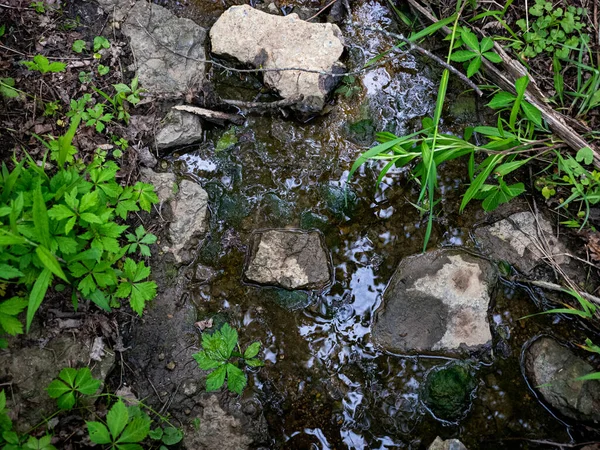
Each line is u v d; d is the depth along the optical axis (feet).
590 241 3.94
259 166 4.20
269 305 3.92
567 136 3.99
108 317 3.66
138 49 4.24
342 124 4.29
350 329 3.90
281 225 4.08
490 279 3.92
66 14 4.22
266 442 3.61
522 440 3.67
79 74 4.07
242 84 4.36
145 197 3.73
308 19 4.51
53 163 3.81
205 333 3.77
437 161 3.79
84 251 3.37
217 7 4.57
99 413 3.46
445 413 3.69
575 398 3.63
